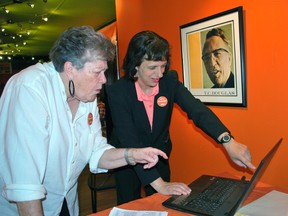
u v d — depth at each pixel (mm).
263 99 1890
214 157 2357
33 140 852
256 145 1978
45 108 932
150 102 1534
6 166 848
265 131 1902
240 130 2094
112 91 1504
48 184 1074
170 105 1580
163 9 2768
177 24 2594
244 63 1973
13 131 841
